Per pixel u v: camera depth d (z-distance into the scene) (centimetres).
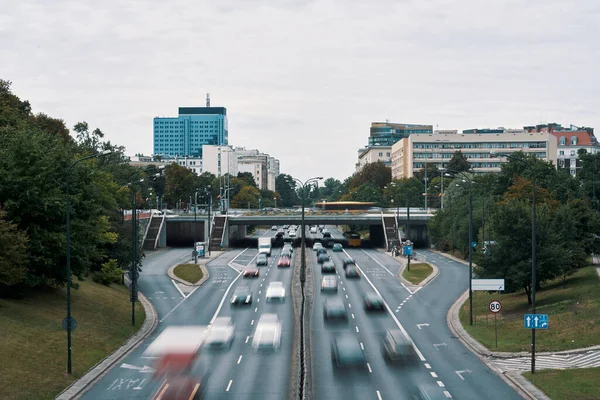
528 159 13075
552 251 6353
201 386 3838
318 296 7719
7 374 3891
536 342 5034
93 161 8775
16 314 5222
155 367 4394
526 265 6319
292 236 19338
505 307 6675
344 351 4666
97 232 7062
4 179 5744
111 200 8794
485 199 12244
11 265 5247
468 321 6147
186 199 19650
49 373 4125
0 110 8031
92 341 5075
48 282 6169
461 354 4806
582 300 5984
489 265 6531
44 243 5838
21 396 3634
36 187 5766
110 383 4009
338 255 13100
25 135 6028
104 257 8144
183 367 4306
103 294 7088
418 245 15462
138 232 9000
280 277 9500
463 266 10950
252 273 9506
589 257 9081
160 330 5797
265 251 13012
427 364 4459
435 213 14888
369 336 5428
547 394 3641
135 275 6450
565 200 11600
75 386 3962
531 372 4144
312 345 5047
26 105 10338
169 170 19488
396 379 4025
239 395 3647
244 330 5659
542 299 6550
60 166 6116
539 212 6538
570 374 4019
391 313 6612
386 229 14950
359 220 15300
